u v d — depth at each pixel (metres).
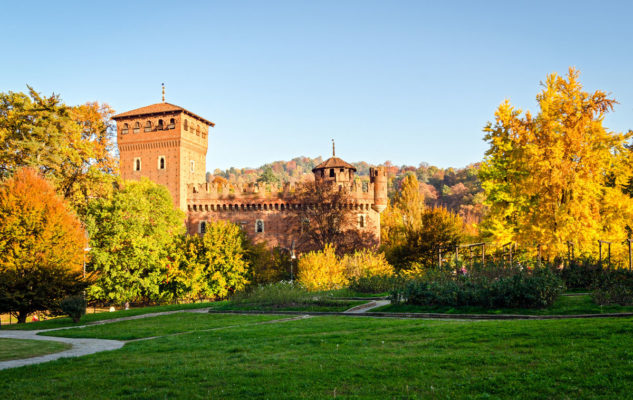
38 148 42.94
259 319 23.39
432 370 10.62
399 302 24.47
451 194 166.25
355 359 12.05
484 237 39.12
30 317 38.38
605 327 13.57
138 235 46.03
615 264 30.58
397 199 92.12
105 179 47.62
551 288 20.95
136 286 45.91
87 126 57.81
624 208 34.81
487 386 9.30
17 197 33.53
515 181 37.81
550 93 36.16
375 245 67.06
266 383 10.23
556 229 32.94
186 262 48.38
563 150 33.81
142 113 66.69
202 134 71.50
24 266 31.98
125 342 18.50
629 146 44.75
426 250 49.62
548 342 12.41
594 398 8.46
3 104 44.44
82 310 27.98
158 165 66.50
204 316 25.98
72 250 34.81
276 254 56.00
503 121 39.41
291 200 66.25
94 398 9.54
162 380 10.75
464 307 21.84
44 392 9.95
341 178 73.69
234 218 67.44
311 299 28.91
